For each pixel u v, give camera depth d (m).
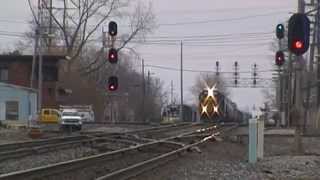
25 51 142.00
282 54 46.75
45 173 23.36
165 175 25.47
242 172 27.66
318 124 80.88
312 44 81.69
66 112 77.50
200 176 25.66
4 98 93.31
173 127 77.25
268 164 31.81
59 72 123.69
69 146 44.31
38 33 97.06
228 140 54.88
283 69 103.06
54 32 120.50
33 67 99.12
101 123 101.81
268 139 58.12
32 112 97.75
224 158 35.91
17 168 28.33
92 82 138.00
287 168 29.81
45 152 38.62
